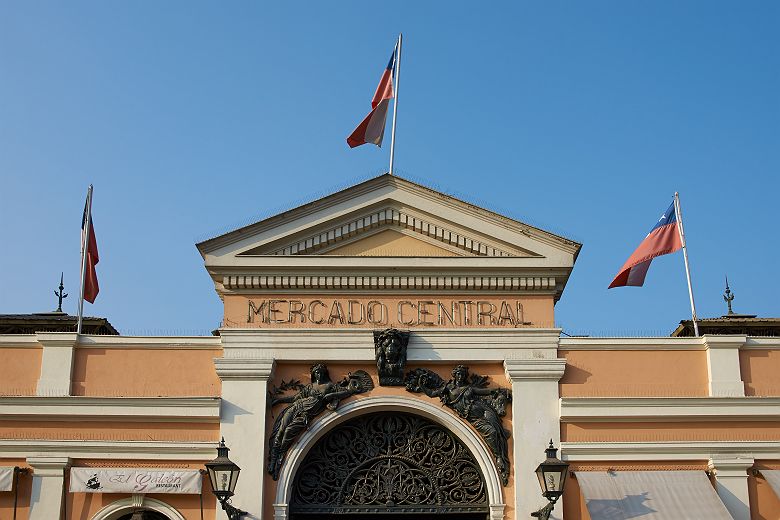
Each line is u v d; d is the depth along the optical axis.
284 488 23.25
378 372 24.09
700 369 24.47
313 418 23.83
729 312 34.53
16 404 23.48
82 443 23.34
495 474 23.53
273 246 24.78
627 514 22.72
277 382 24.20
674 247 27.36
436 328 24.36
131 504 23.08
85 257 26.94
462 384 24.16
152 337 24.31
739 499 23.41
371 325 24.45
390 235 25.20
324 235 24.92
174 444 23.39
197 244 24.45
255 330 24.16
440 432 24.23
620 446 23.59
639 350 24.53
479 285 24.69
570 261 24.67
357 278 24.61
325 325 24.39
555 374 24.08
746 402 23.86
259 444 23.41
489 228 24.89
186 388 24.03
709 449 23.67
